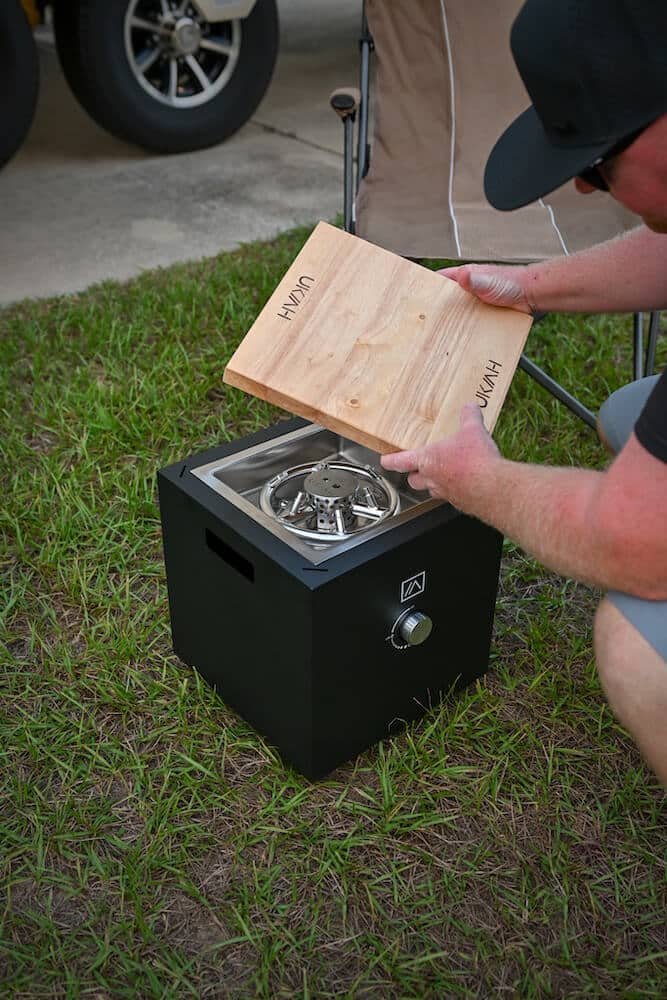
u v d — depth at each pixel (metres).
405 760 1.61
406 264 1.60
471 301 1.58
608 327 2.85
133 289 3.04
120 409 2.45
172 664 1.79
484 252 2.19
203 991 1.31
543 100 1.07
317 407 1.44
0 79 3.48
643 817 1.53
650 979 1.32
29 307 2.96
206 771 1.57
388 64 2.49
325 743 1.53
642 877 1.45
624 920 1.40
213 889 1.43
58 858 1.48
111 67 3.76
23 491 2.19
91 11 3.62
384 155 2.51
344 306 1.55
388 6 2.45
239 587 1.51
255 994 1.31
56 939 1.36
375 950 1.35
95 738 1.66
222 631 1.61
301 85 5.00
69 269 3.23
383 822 1.52
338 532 1.53
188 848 1.48
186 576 1.63
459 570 1.58
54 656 1.80
